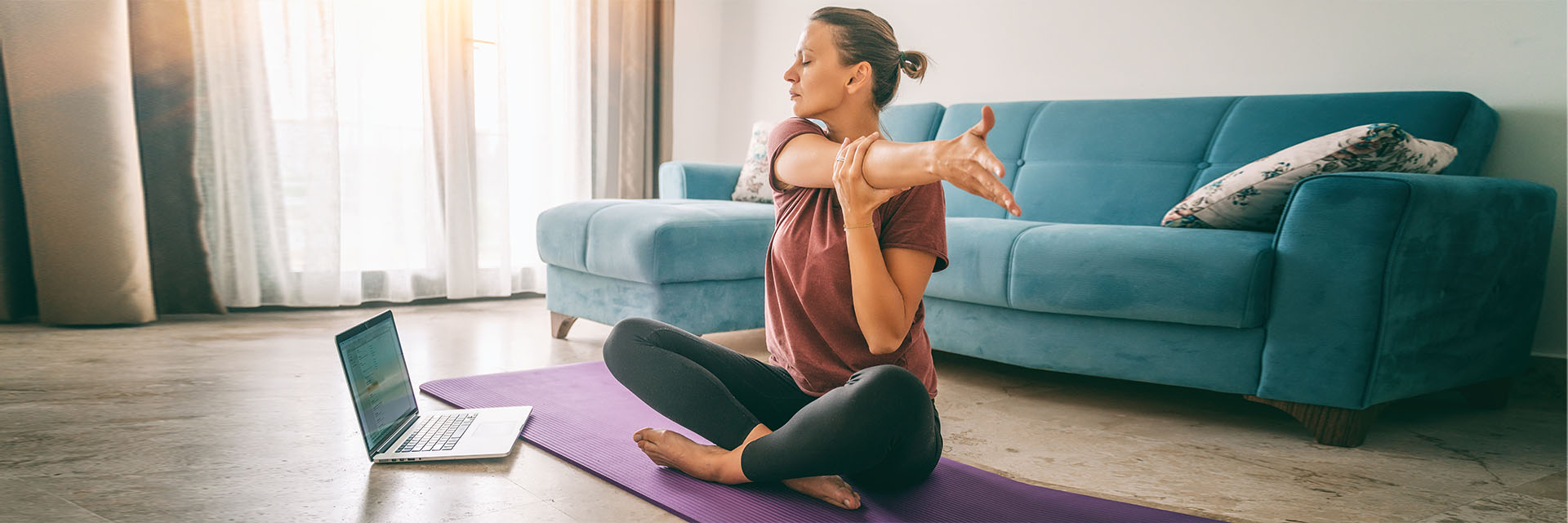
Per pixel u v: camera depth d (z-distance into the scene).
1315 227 1.87
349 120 3.45
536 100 3.94
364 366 1.60
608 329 3.21
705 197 3.45
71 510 1.30
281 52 3.28
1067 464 1.72
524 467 1.56
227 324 3.00
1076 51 3.35
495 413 1.86
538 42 3.92
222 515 1.30
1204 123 2.74
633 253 2.58
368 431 1.56
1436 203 1.84
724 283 2.73
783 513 1.33
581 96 4.05
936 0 3.79
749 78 4.57
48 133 2.77
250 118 3.20
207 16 3.11
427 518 1.31
